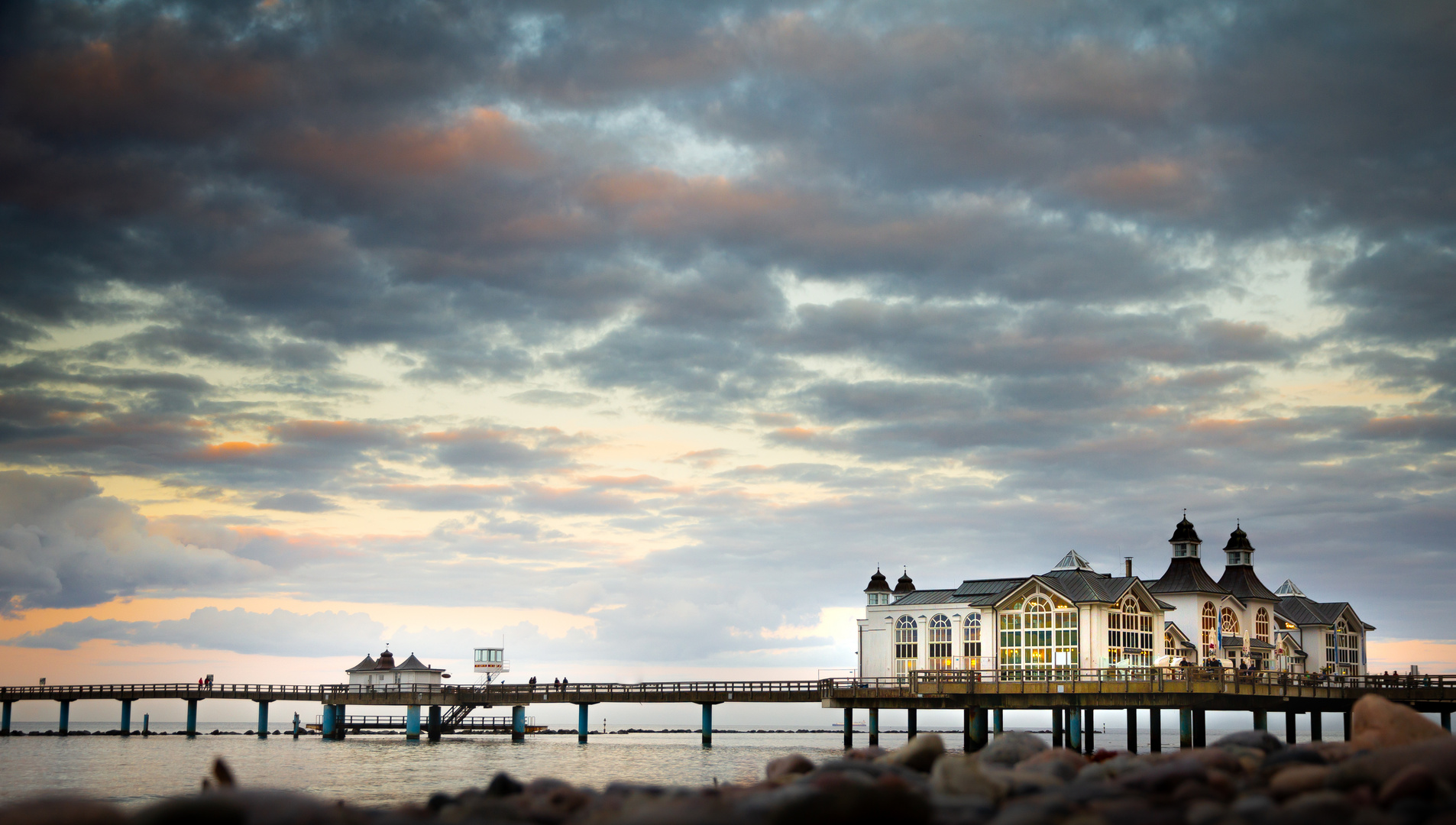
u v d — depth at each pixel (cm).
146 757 8544
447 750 9394
